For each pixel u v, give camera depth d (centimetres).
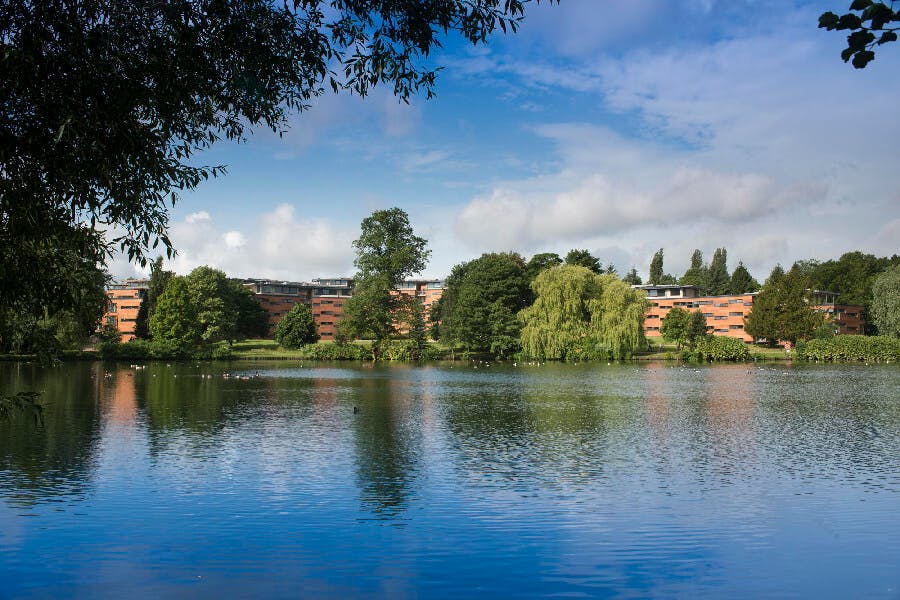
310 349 11362
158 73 957
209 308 11850
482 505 1888
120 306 15138
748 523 1733
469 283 11819
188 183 1074
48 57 869
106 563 1417
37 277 1012
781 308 12775
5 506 1834
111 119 920
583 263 13012
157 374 7094
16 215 951
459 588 1305
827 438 3069
